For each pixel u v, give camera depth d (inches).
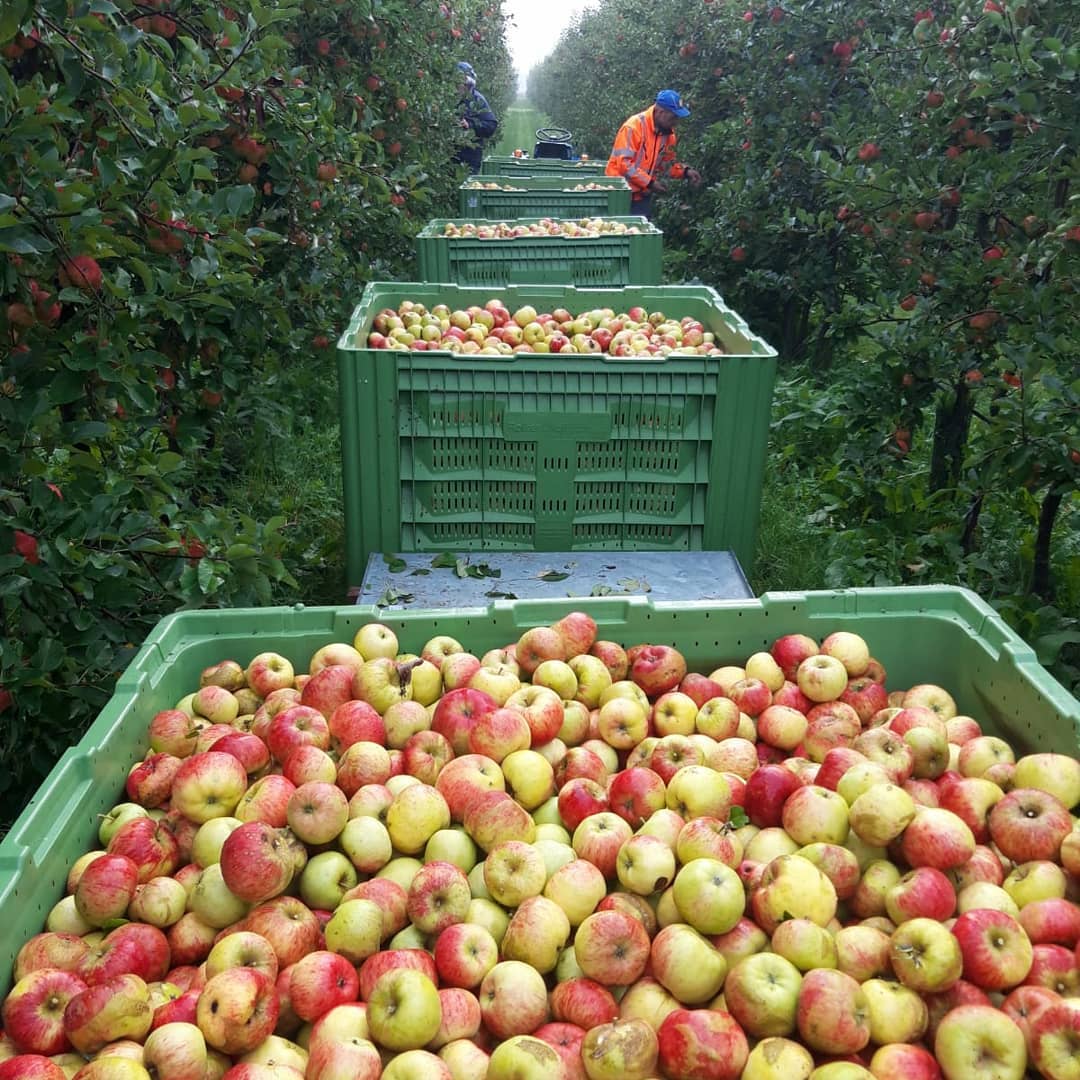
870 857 56.9
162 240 87.4
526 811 62.6
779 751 73.2
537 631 76.1
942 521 145.6
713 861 52.4
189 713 71.6
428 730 68.3
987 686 72.7
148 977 52.1
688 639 79.2
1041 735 65.8
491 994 49.5
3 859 52.5
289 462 174.4
